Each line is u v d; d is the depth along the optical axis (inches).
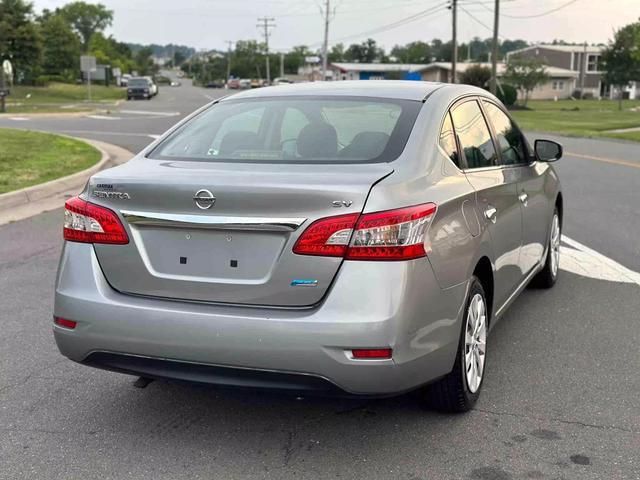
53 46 3262.8
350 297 123.8
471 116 178.4
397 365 125.2
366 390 125.6
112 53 5457.7
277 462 135.4
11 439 144.6
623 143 969.5
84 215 141.4
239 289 130.0
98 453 139.2
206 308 130.9
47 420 153.3
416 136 148.6
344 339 122.8
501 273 174.4
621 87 2780.5
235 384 130.2
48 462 135.6
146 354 133.6
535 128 1286.9
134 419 153.8
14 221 364.2
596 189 498.3
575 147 874.8
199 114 176.6
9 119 1162.6
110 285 139.5
